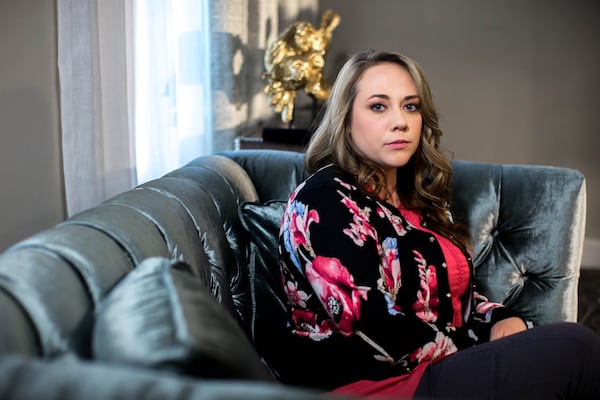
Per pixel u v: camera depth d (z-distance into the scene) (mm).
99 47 1770
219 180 1535
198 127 2338
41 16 1688
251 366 676
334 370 1222
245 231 1538
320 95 2396
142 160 2041
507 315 1404
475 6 3451
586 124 3512
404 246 1307
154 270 768
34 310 674
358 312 1179
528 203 1669
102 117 1796
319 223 1230
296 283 1278
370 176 1348
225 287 1273
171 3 2105
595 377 1103
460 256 1401
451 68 3529
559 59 3467
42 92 1718
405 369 1189
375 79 1370
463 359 1178
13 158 1691
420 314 1299
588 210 3594
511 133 3566
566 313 1638
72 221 936
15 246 817
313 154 1460
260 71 2783
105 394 488
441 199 1529
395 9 3484
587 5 3404
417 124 1408
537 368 1114
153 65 2008
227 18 2328
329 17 2457
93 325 713
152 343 601
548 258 1646
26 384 498
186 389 497
